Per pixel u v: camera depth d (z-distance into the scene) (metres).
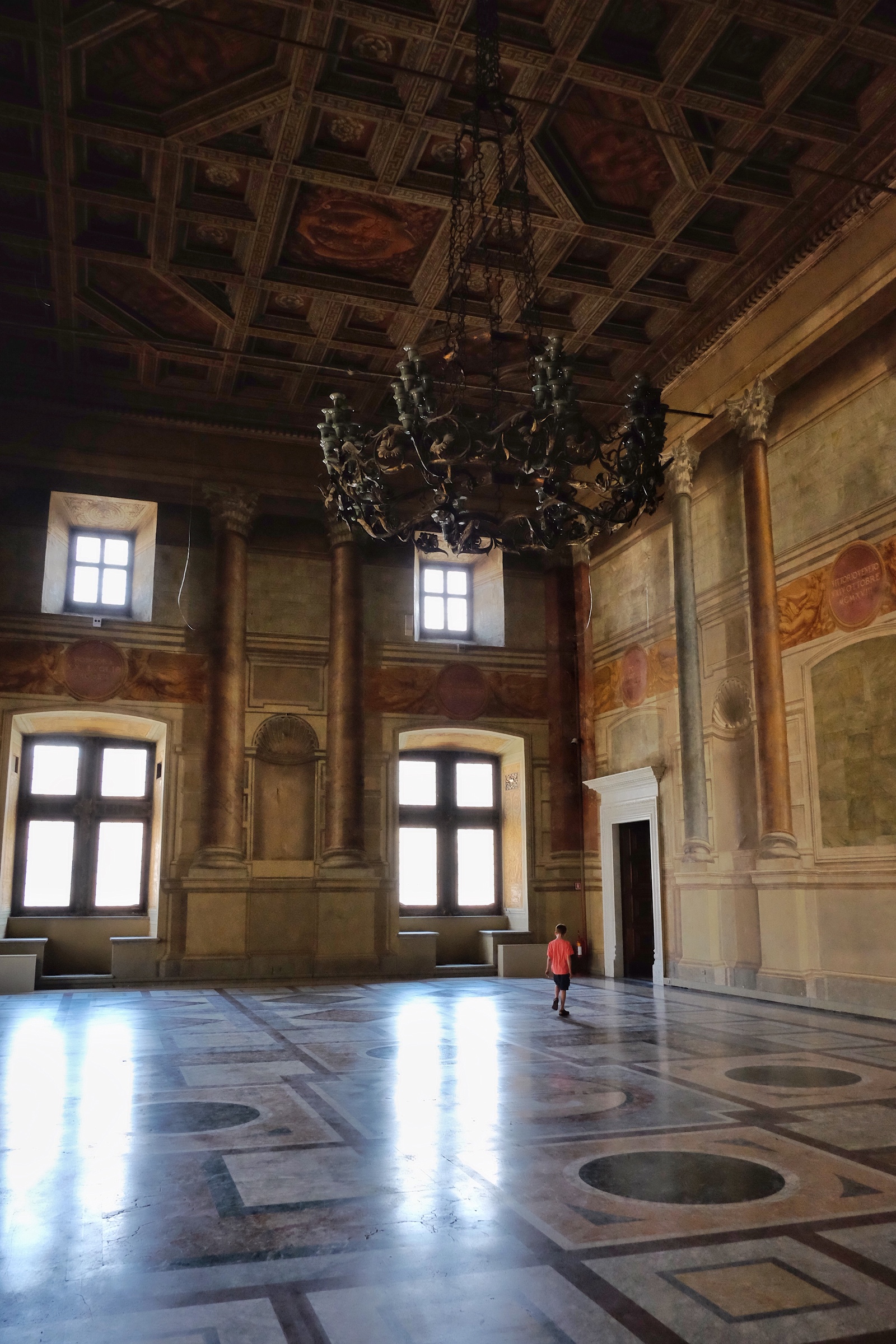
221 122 10.58
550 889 17.92
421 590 18.98
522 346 14.90
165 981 15.59
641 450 8.06
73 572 17.22
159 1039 9.56
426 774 18.91
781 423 13.07
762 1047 8.89
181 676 16.73
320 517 17.95
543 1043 9.23
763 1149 5.45
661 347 14.87
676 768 15.04
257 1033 9.98
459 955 18.33
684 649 14.70
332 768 17.09
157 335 14.57
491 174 11.38
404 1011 11.80
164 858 16.06
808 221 11.99
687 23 9.49
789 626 12.66
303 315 14.24
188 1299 3.51
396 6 9.23
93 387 15.95
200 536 17.28
